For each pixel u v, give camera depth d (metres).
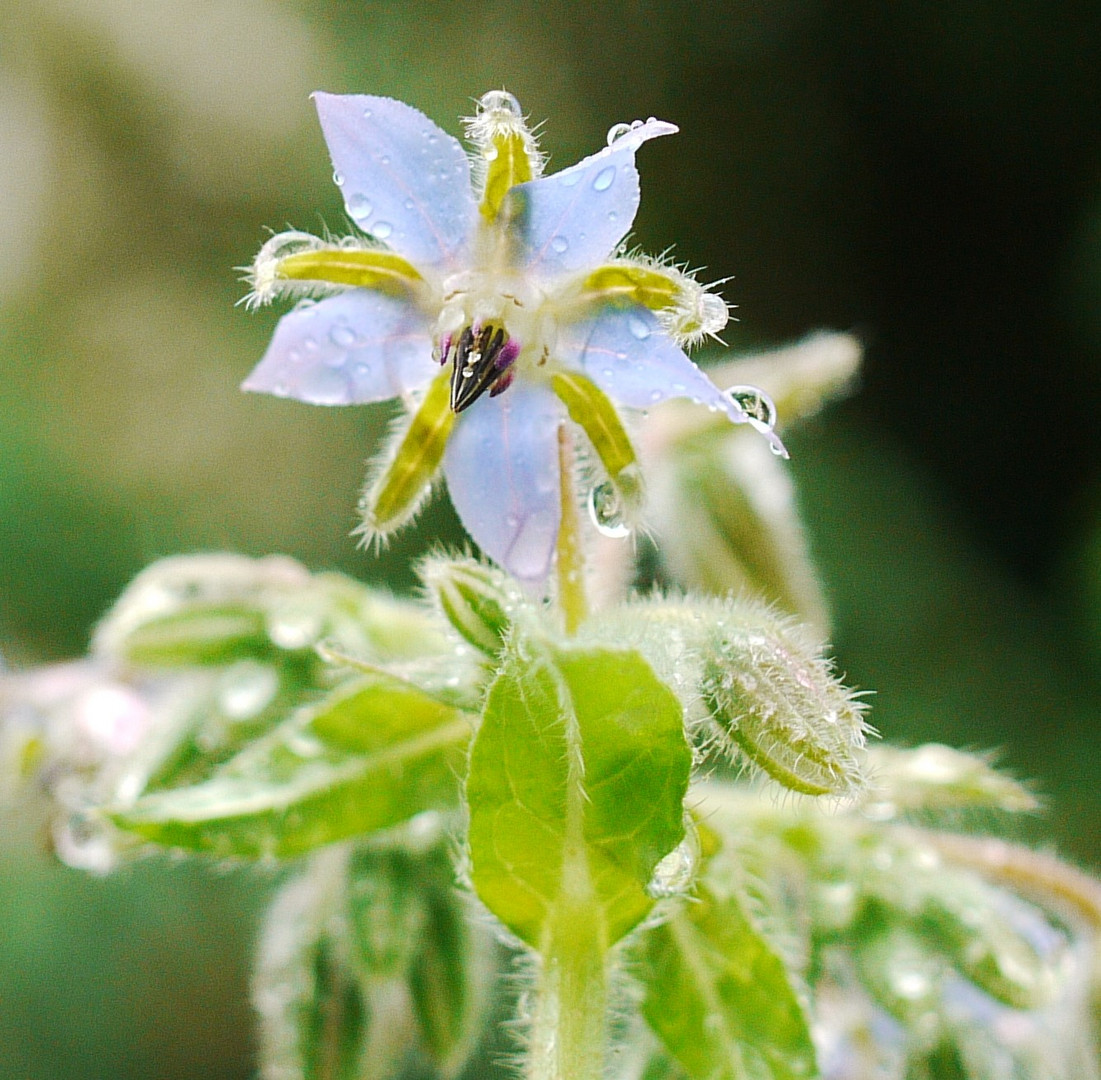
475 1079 0.34
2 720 0.26
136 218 0.84
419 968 0.25
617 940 0.23
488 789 0.22
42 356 0.77
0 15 0.87
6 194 0.84
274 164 0.84
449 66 0.83
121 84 0.86
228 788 0.24
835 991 0.25
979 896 0.25
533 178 0.23
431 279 0.23
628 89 0.84
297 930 0.25
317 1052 0.25
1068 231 0.79
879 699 0.62
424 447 0.23
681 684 0.23
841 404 0.73
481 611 0.23
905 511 0.70
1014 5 0.81
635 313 0.23
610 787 0.22
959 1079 0.25
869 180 0.83
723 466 0.27
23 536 0.65
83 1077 0.48
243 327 0.77
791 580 0.28
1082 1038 0.25
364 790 0.24
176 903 0.50
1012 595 0.68
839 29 0.83
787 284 0.83
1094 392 0.76
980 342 0.80
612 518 0.23
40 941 0.49
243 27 0.85
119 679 0.27
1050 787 0.60
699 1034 0.24
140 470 0.70
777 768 0.23
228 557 0.26
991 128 0.81
